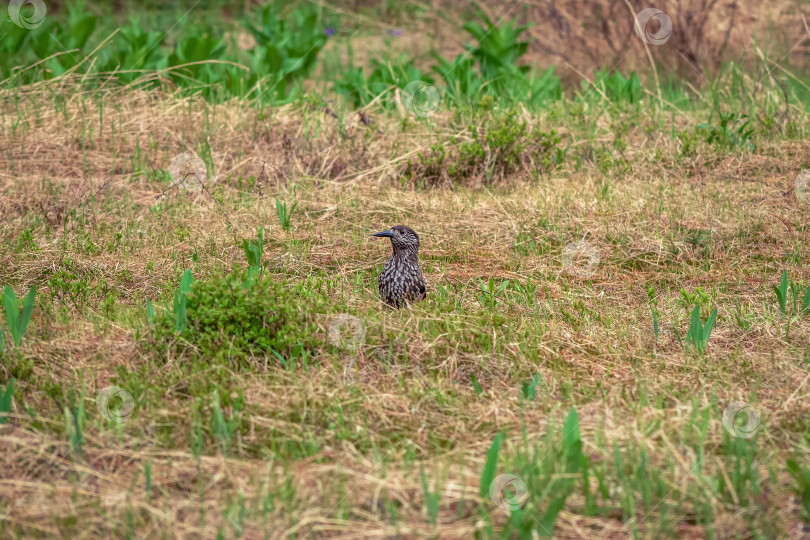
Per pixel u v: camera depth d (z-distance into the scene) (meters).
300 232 12.26
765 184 13.50
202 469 6.91
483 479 6.37
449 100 18.11
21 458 6.98
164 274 10.77
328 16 27.95
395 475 6.76
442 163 14.52
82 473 6.81
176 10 29.30
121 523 6.26
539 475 6.61
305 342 8.59
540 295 10.41
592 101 18.05
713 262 11.31
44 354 8.50
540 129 16.11
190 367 8.39
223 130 15.93
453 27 26.16
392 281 9.90
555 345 8.95
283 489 6.59
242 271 9.95
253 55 19.64
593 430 7.36
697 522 6.23
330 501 6.49
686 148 14.70
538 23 22.62
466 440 7.39
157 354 8.48
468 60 19.05
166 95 17.27
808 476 6.36
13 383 7.38
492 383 8.31
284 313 8.76
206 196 13.48
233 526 6.21
